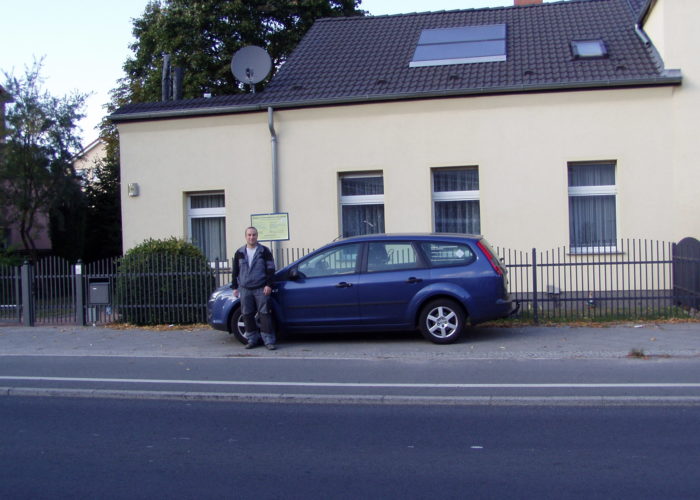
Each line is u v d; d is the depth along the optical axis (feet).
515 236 45.29
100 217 83.20
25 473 17.35
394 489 15.94
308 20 84.28
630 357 30.42
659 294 40.52
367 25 59.77
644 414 21.93
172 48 80.07
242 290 33.88
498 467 17.28
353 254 34.30
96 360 32.65
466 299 33.12
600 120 44.16
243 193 48.80
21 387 26.76
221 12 80.53
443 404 23.68
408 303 33.45
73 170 72.74
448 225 47.24
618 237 44.57
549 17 56.34
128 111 50.08
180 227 49.78
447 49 52.13
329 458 18.21
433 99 45.93
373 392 25.03
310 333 36.55
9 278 44.14
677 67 43.06
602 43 49.37
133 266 42.68
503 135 45.21
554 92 44.50
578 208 45.91
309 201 47.78
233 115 48.65
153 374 29.09
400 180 46.57
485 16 58.59
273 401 24.50
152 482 16.62
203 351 34.14
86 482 16.67
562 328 37.55
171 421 22.08
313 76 51.29
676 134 43.29
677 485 15.83
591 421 21.22
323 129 47.47
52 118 70.23
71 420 22.36
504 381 26.43
